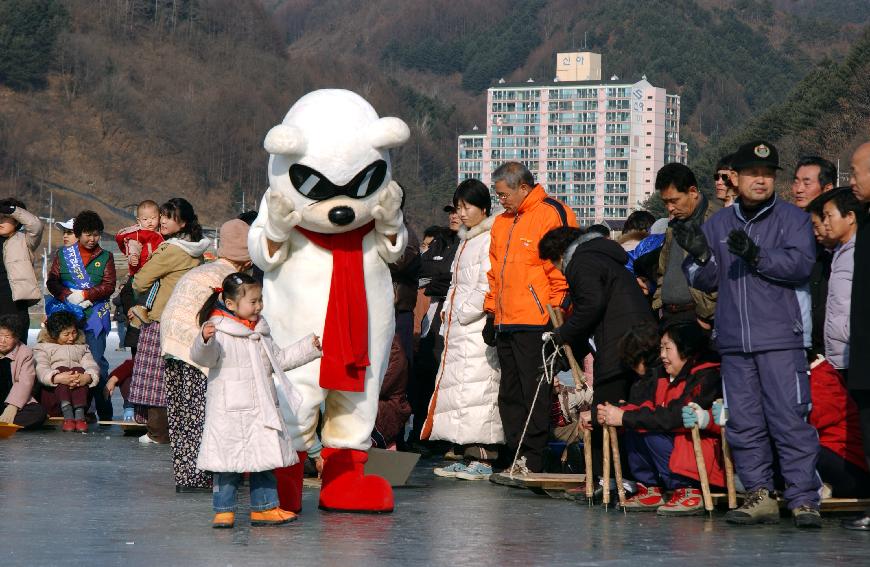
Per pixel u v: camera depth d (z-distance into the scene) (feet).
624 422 26.07
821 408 25.64
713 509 26.09
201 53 585.22
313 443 25.91
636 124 600.80
